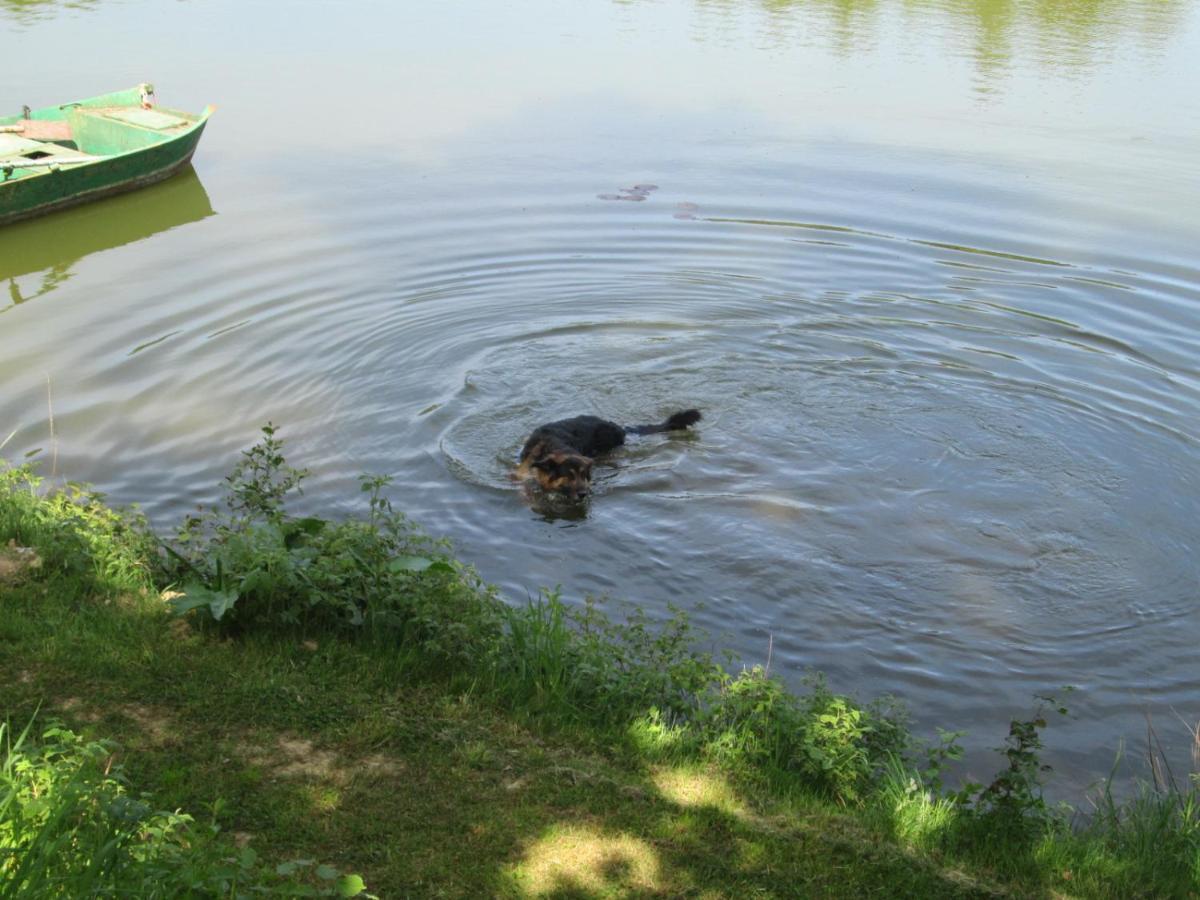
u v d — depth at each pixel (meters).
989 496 10.49
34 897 4.21
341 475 10.62
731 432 11.72
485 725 6.64
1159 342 13.51
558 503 10.28
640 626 7.79
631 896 5.32
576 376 12.94
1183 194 17.73
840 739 6.68
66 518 8.59
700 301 14.84
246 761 6.05
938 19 29.14
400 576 7.63
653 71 24.47
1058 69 24.55
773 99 22.58
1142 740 7.48
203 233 16.64
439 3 31.42
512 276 15.43
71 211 17.55
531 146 20.06
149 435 11.16
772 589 9.10
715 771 6.48
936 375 12.95
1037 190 17.98
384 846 5.50
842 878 5.61
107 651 7.00
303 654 7.28
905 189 18.14
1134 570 9.38
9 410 11.50
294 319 14.02
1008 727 7.60
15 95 21.72
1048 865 5.89
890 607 8.89
